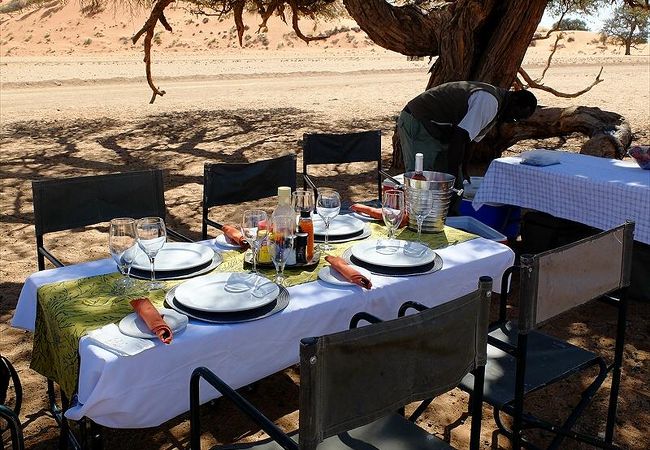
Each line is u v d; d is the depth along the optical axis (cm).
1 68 3055
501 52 839
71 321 221
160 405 206
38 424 325
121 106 1678
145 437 318
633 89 2223
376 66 3350
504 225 547
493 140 927
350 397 177
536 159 502
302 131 1275
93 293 245
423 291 268
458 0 856
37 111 1579
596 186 445
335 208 303
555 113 876
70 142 1161
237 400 188
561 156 542
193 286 241
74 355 211
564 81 2550
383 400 184
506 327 310
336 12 1057
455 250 302
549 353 289
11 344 409
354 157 545
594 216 451
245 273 255
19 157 1023
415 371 190
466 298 197
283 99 1866
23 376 371
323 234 311
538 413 343
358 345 173
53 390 335
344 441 226
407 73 2892
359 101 1814
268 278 261
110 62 3566
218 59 3944
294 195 308
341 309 242
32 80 2345
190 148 1105
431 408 348
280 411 342
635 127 1334
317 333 237
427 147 584
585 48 5831
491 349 291
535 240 528
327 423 174
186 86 2250
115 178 351
